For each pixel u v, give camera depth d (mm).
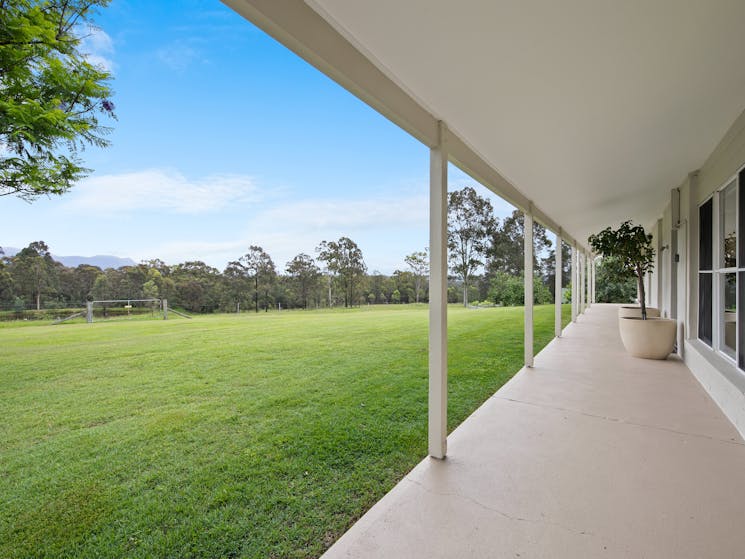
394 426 3074
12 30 4023
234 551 1655
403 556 1562
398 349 6676
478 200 25703
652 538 1652
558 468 2287
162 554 1642
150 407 3670
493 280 22969
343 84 1692
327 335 8609
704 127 2879
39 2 4219
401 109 2090
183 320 12852
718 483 2090
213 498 2076
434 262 2496
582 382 4137
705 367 3742
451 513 1854
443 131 2514
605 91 2189
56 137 4625
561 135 2850
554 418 3096
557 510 1868
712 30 1633
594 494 2004
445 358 2469
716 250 3619
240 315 16672
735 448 2510
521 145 3037
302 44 1389
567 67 1923
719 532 1684
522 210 4766
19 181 4672
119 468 2445
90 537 1770
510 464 2344
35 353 6461
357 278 26672
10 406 3725
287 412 3457
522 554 1564
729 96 2328
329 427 3068
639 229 5500
